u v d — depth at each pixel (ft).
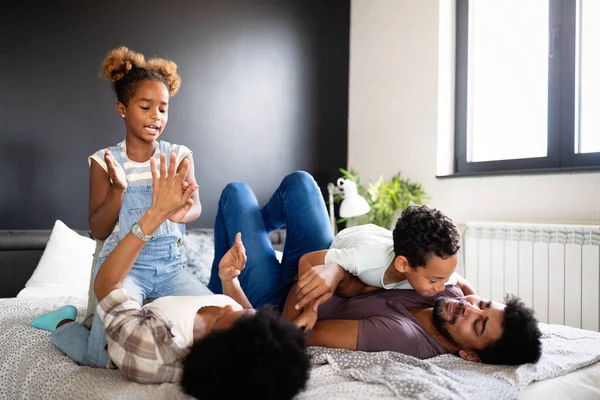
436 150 11.63
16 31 9.27
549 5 10.02
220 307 3.98
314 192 5.82
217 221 6.41
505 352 4.25
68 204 9.77
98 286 3.95
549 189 9.57
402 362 4.14
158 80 5.18
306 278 4.51
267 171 12.44
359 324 4.46
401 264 4.47
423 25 12.00
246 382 2.98
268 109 12.50
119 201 4.62
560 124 9.83
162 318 3.74
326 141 13.46
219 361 3.05
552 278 8.99
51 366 4.37
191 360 3.20
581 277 8.61
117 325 3.74
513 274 9.55
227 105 11.85
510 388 3.72
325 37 13.50
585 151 9.69
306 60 13.15
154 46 10.83
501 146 11.18
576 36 9.68
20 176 9.32
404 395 3.46
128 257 3.92
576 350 4.80
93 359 4.36
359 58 13.62
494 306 4.47
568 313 8.77
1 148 9.15
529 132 10.67
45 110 9.55
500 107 11.19
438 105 11.64
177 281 5.38
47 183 9.57
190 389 3.14
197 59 11.43
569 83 9.70
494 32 11.30
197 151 11.42
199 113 11.45
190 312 3.82
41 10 9.51
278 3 12.72
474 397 3.46
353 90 13.76
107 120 10.17
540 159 10.12
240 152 12.03
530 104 10.65
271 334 3.17
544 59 10.42
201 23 11.50
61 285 8.00
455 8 11.83
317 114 13.30
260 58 12.39
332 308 4.90
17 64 9.29
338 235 5.64
